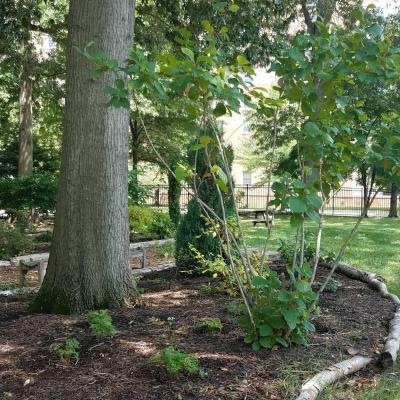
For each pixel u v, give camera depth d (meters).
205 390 3.21
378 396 3.41
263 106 3.94
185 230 7.09
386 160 3.70
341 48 3.61
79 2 4.99
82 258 5.02
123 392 3.14
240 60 3.53
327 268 7.41
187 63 3.30
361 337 4.33
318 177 4.07
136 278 6.29
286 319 3.65
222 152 3.83
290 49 3.61
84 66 4.96
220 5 3.96
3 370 3.48
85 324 4.47
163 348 3.86
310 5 13.95
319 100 3.76
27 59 16.70
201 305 5.20
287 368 3.58
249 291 4.24
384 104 15.94
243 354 3.80
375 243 11.87
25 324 4.50
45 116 22.78
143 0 13.39
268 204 3.53
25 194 14.14
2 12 12.45
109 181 5.08
